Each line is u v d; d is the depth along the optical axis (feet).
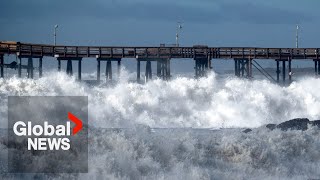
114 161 139.33
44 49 577.84
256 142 169.07
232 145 164.55
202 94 388.16
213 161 158.20
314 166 168.25
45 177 130.52
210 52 593.42
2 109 280.51
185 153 158.20
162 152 155.12
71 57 578.66
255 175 152.97
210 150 165.07
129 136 159.22
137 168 141.28
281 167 160.66
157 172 142.41
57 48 581.12
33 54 574.56
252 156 162.61
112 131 164.45
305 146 181.68
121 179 132.67
